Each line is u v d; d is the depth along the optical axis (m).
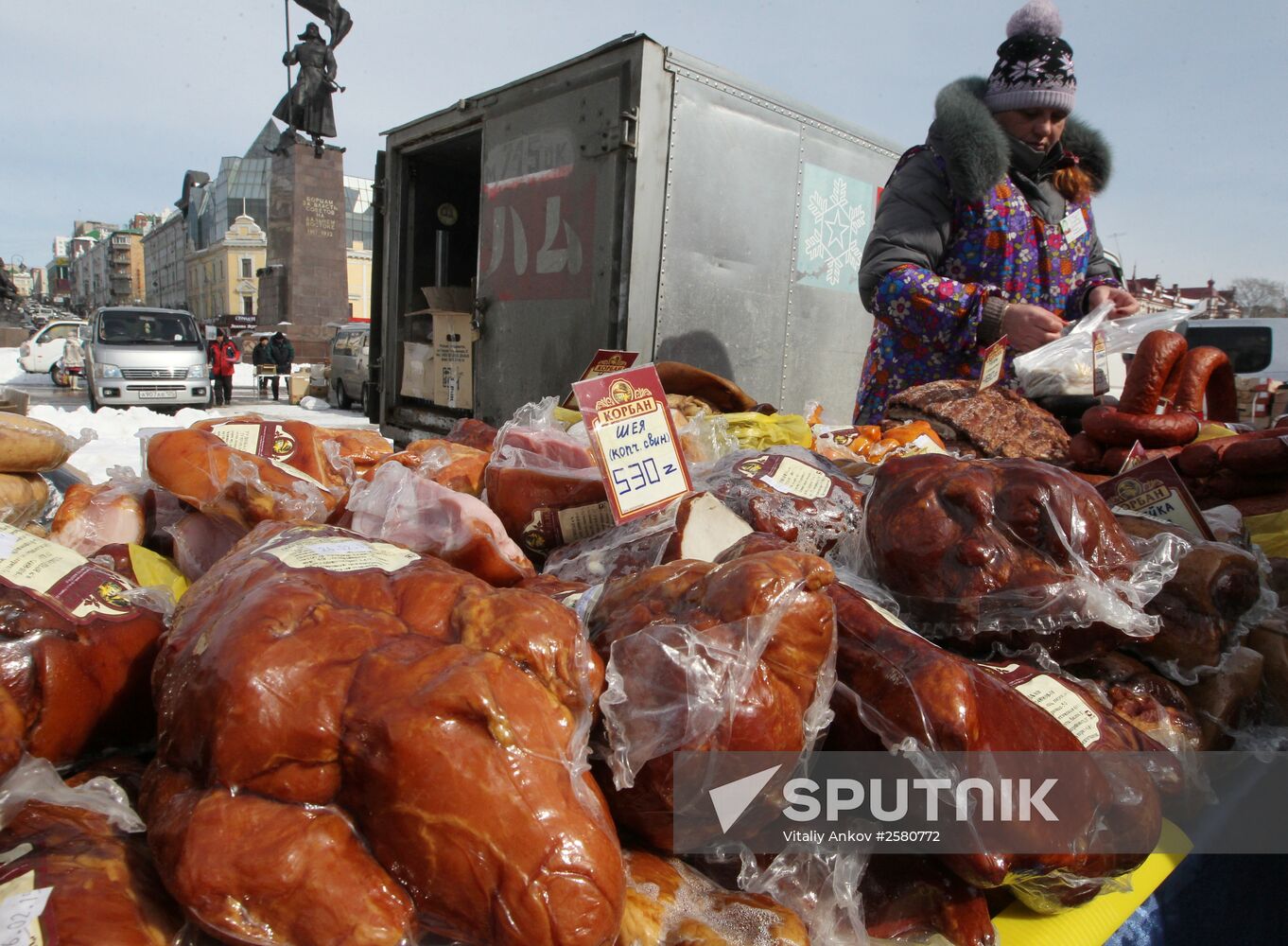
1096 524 1.32
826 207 4.77
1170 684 1.51
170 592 1.18
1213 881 1.50
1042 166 3.24
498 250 4.73
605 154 3.93
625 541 1.46
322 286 27.75
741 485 1.68
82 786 0.90
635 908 0.94
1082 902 1.17
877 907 1.08
